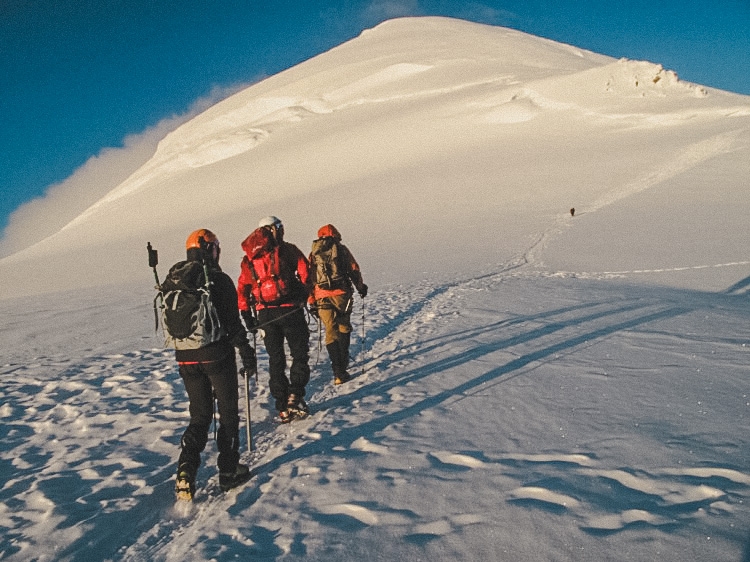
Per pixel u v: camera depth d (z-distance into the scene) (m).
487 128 62.28
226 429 3.60
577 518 2.60
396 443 3.81
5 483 3.69
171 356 7.55
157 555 2.79
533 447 3.50
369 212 39.34
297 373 4.84
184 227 52.38
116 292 18.95
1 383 6.33
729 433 3.46
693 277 13.76
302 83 124.56
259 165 73.62
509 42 138.75
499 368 5.55
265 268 4.77
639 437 3.49
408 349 6.93
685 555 2.24
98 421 4.89
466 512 2.78
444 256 22.16
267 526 2.90
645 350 5.85
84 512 3.29
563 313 8.48
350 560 2.47
